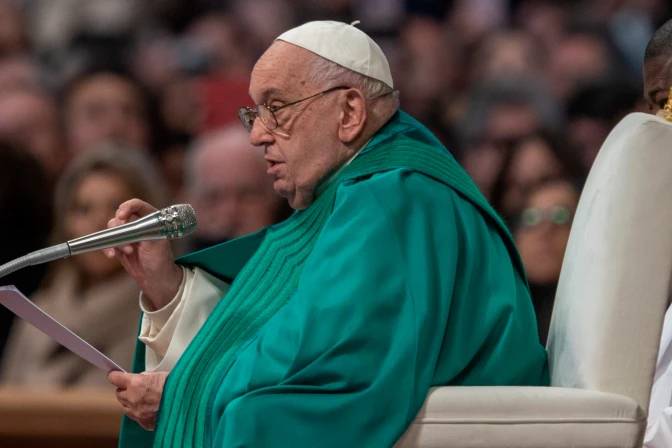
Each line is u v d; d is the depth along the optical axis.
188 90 18.92
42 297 13.66
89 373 13.38
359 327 7.48
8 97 18.42
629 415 7.39
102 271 13.59
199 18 20.05
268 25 20.27
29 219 16.20
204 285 9.63
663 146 7.77
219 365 8.23
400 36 20.20
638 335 7.67
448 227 8.20
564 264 8.65
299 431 7.25
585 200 8.46
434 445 7.32
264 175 16.11
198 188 16.03
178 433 8.06
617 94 19.14
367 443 7.23
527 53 19.69
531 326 8.49
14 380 13.42
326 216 8.73
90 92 18.55
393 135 8.94
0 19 19.31
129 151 14.69
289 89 8.87
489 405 7.35
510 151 14.72
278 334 7.77
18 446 10.76
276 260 9.01
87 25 19.50
